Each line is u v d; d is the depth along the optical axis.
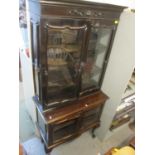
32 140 1.93
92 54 1.54
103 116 1.93
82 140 2.06
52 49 1.22
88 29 1.19
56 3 0.94
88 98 1.68
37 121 1.86
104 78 1.73
